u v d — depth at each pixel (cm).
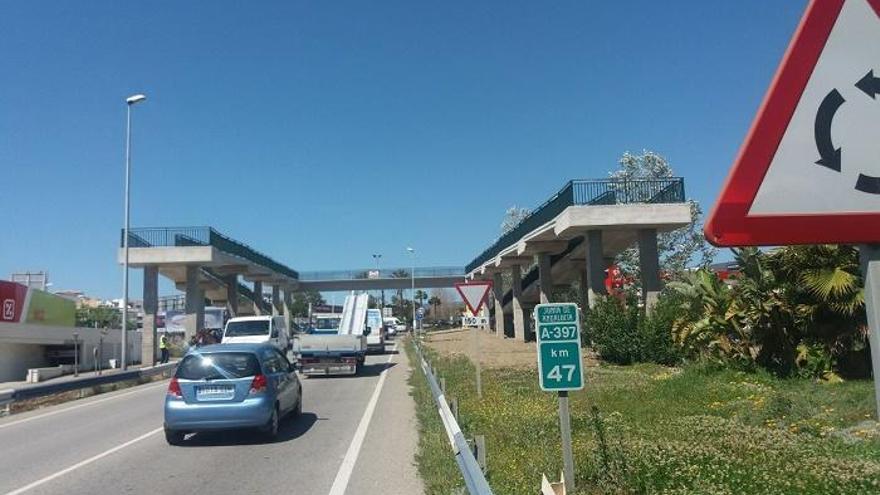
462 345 4331
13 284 3806
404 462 1045
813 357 1627
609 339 2477
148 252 4250
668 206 2825
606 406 1329
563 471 672
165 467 1077
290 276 6981
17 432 1567
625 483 700
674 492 652
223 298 6900
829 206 234
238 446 1248
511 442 1002
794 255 1666
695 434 958
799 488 661
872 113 234
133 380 2898
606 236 3328
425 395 1772
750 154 237
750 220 235
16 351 3903
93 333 4616
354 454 1127
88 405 2119
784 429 988
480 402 1452
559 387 670
